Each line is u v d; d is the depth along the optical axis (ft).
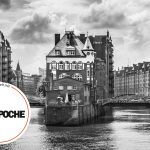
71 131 220.02
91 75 378.12
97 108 346.95
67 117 248.11
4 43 500.33
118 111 485.97
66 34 387.55
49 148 159.33
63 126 247.29
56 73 378.73
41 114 371.35
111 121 296.51
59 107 248.11
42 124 260.21
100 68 450.71
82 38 412.57
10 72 542.57
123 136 198.08
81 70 378.53
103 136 197.98
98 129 232.32
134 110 520.01
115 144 170.50
